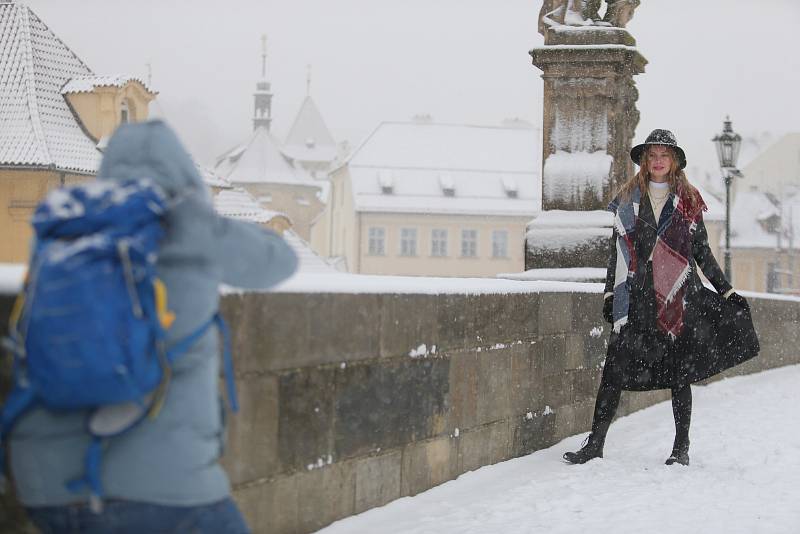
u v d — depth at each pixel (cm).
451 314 1448
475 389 1530
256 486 1068
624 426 2083
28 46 10962
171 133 732
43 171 10294
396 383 1312
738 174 4709
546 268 2442
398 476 1330
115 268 623
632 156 1686
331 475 1188
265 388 1073
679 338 1652
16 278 774
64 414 646
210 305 697
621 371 1672
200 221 698
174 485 655
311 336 1140
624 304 1658
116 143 723
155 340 645
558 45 2491
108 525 650
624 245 1666
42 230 644
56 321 605
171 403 666
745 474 1574
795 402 2494
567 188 2464
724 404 2455
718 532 1221
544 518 1278
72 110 10906
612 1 2530
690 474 1569
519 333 1683
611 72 2472
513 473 1558
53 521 655
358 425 1236
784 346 3650
